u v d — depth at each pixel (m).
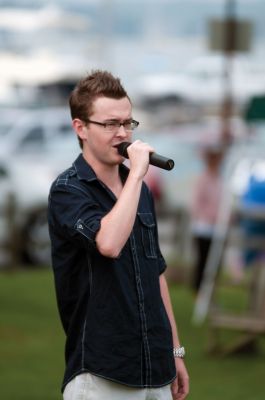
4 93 64.69
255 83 71.12
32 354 15.41
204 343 16.55
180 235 24.16
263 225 16.50
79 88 7.20
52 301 20.31
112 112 7.06
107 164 7.18
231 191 18.64
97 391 6.93
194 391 13.20
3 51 78.56
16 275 24.11
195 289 20.62
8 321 18.08
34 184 26.14
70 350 7.16
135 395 6.98
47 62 75.19
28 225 25.80
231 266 20.70
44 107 58.09
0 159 27.08
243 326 15.38
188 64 85.94
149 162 6.98
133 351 6.95
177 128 48.47
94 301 6.96
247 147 32.44
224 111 25.97
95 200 7.10
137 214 7.20
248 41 24.69
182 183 32.47
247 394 13.03
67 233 7.00
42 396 12.72
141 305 7.01
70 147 37.75
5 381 13.55
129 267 7.03
